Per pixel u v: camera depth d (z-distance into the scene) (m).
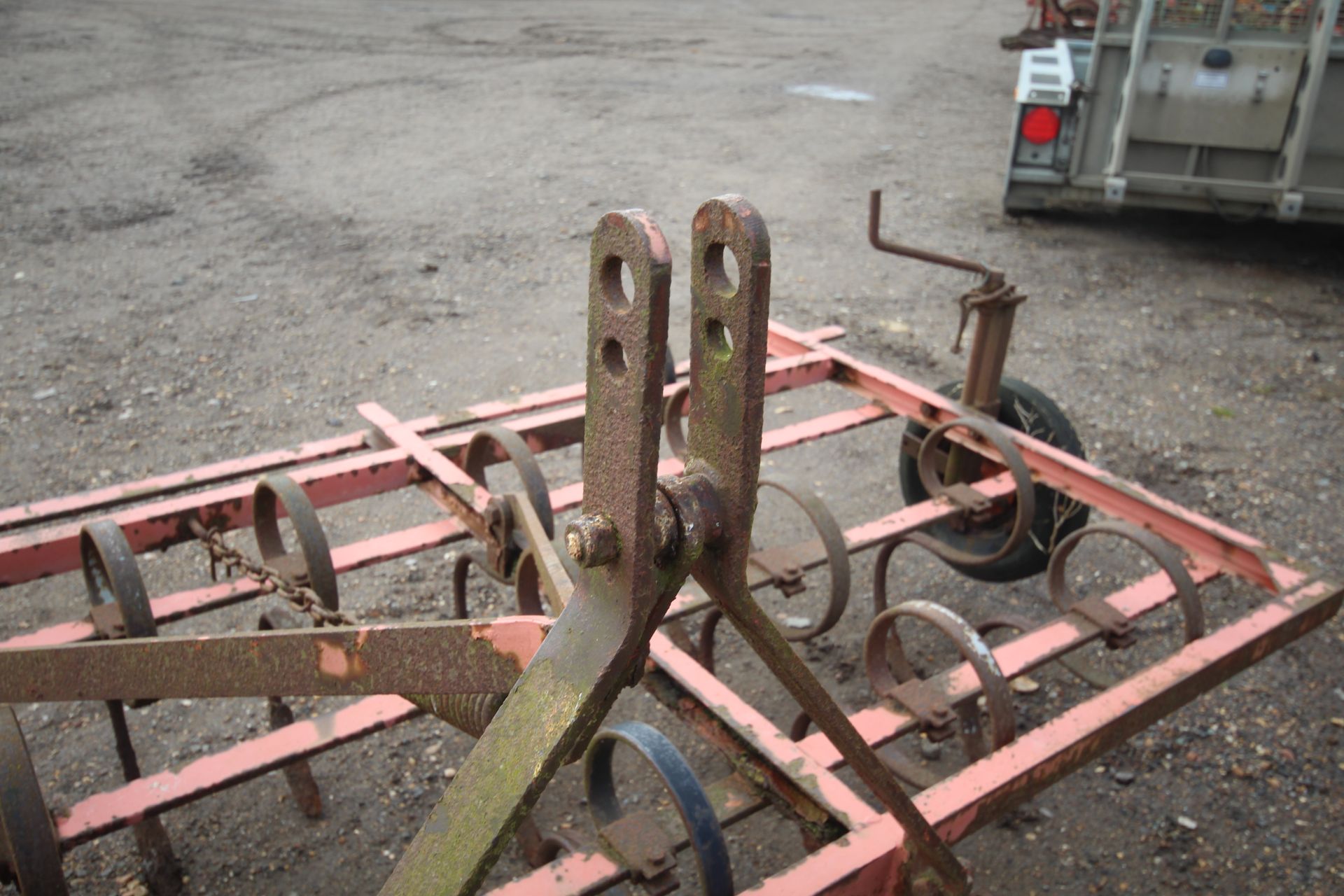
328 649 1.67
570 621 1.30
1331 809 3.35
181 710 3.74
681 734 3.70
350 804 3.36
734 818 2.32
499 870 3.17
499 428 3.59
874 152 11.08
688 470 1.28
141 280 7.45
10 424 5.54
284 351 6.46
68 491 4.96
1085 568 4.60
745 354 1.15
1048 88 8.05
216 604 3.24
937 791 2.20
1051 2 13.45
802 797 2.24
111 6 17.59
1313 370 6.49
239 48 15.04
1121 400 6.06
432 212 8.98
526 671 1.32
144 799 2.40
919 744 3.62
